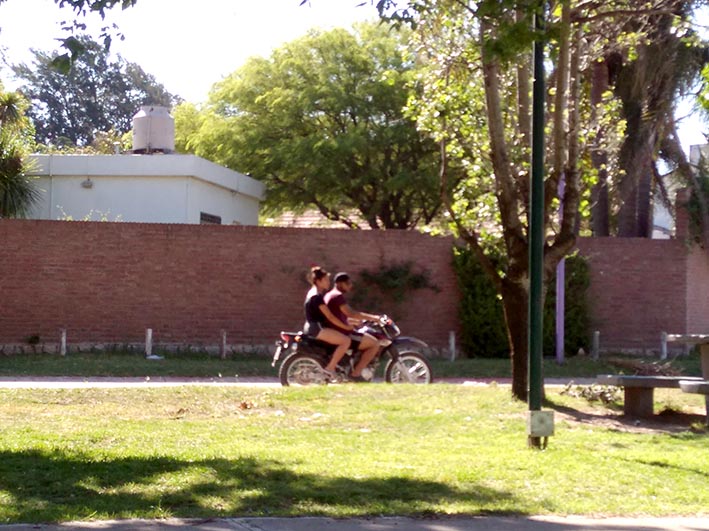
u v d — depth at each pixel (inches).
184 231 815.1
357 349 570.9
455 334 842.8
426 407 478.0
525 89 517.3
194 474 325.4
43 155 967.0
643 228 1021.2
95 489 304.7
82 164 961.5
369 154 1166.3
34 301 797.9
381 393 513.3
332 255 831.7
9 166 852.6
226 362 762.8
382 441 400.2
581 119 583.8
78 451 361.4
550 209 474.9
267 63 1232.8
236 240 821.2
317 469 339.9
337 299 560.7
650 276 871.7
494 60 417.1
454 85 527.8
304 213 1411.2
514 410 474.0
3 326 793.6
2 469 325.1
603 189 928.9
